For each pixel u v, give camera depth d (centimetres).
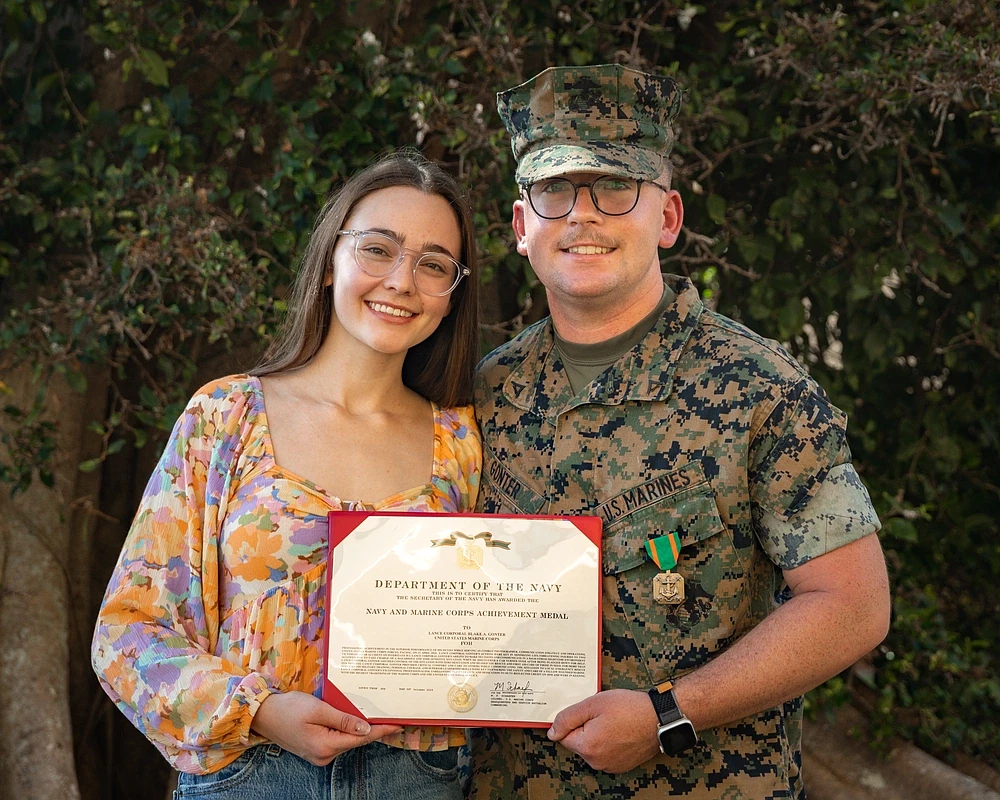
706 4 377
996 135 362
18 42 361
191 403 221
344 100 365
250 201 360
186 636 210
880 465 399
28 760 331
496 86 356
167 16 355
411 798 209
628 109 223
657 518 212
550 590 207
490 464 234
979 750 380
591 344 227
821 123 354
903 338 395
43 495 367
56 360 351
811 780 366
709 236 382
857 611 201
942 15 336
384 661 206
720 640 209
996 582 411
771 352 215
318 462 219
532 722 205
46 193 356
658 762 209
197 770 205
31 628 350
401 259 224
